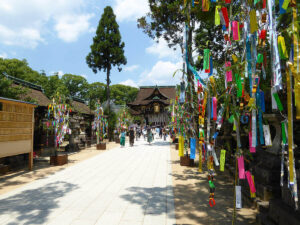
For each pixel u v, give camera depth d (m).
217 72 3.97
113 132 22.70
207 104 2.49
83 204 4.29
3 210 3.98
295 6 1.59
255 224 3.36
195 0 2.38
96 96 47.53
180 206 4.20
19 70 25.25
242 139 5.67
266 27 1.81
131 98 65.44
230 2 2.12
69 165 8.77
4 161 8.45
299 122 4.50
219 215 3.75
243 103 2.15
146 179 6.37
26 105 7.68
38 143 11.27
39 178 6.58
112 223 3.43
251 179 2.25
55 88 34.16
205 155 2.65
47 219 3.58
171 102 15.57
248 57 1.99
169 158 10.53
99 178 6.52
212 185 2.39
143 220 3.54
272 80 1.78
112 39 29.22
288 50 2.24
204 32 7.26
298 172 2.73
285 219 2.65
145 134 25.94
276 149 4.05
